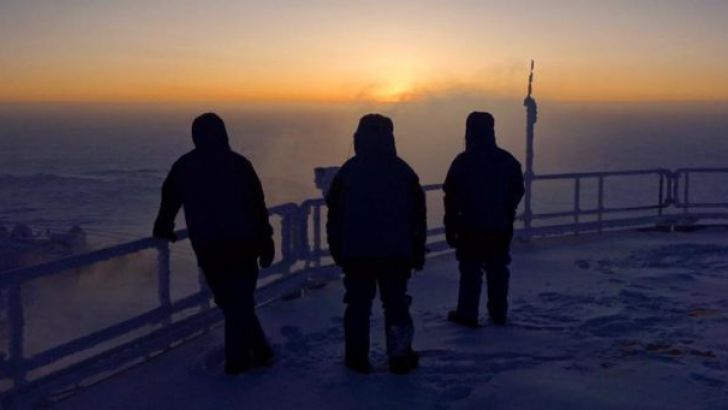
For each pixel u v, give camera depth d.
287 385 5.30
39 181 96.31
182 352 6.14
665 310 7.50
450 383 5.29
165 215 5.59
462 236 6.93
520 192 7.02
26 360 4.59
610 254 11.01
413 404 4.89
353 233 5.48
